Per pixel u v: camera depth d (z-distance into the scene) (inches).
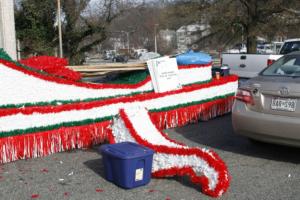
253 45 1115.3
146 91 294.5
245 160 221.0
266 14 1068.5
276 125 205.2
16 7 952.3
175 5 1131.3
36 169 204.2
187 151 175.9
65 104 241.4
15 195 171.2
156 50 2240.4
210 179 168.9
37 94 241.1
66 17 1033.5
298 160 220.8
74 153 232.5
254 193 173.2
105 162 185.2
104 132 247.9
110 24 1116.5
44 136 224.5
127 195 171.0
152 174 188.5
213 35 1187.3
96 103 244.5
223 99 344.8
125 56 2078.0
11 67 229.6
